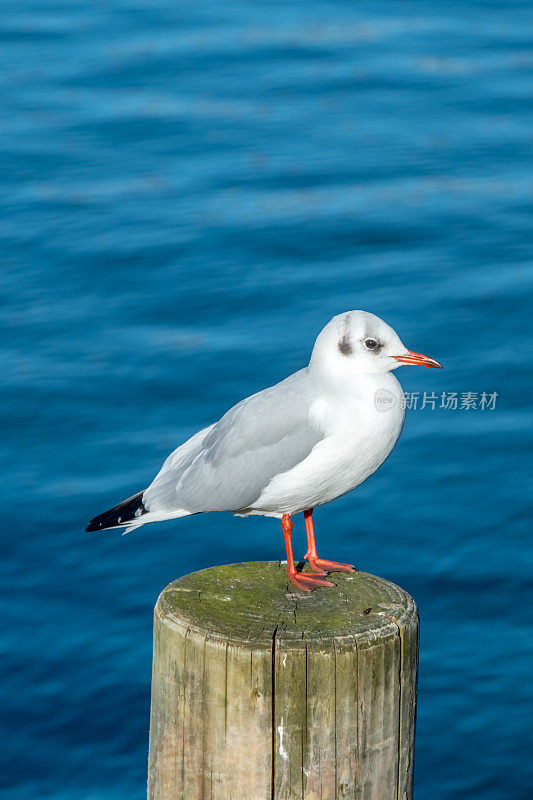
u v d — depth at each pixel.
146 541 16.52
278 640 5.73
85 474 17.56
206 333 20.84
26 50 33.62
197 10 37.06
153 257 23.14
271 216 24.62
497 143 28.25
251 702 5.75
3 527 16.55
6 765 13.16
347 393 7.54
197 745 5.91
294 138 28.31
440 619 15.30
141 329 21.00
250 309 21.55
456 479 17.70
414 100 30.53
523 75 32.09
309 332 20.77
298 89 31.08
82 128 28.73
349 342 7.54
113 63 32.62
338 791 5.83
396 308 21.53
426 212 24.89
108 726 13.68
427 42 34.31
